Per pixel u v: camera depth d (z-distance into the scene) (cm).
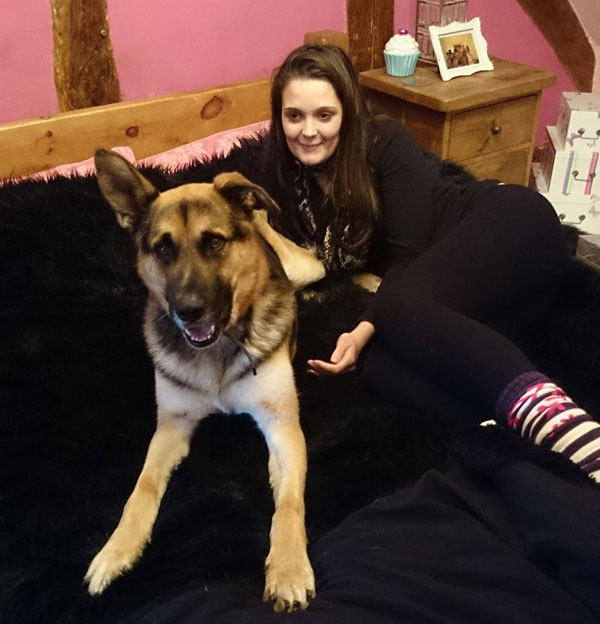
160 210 172
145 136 272
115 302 209
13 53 246
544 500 120
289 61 202
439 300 176
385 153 215
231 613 117
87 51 257
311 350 207
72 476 165
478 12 361
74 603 133
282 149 214
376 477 158
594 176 345
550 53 400
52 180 228
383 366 182
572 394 180
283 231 227
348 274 240
